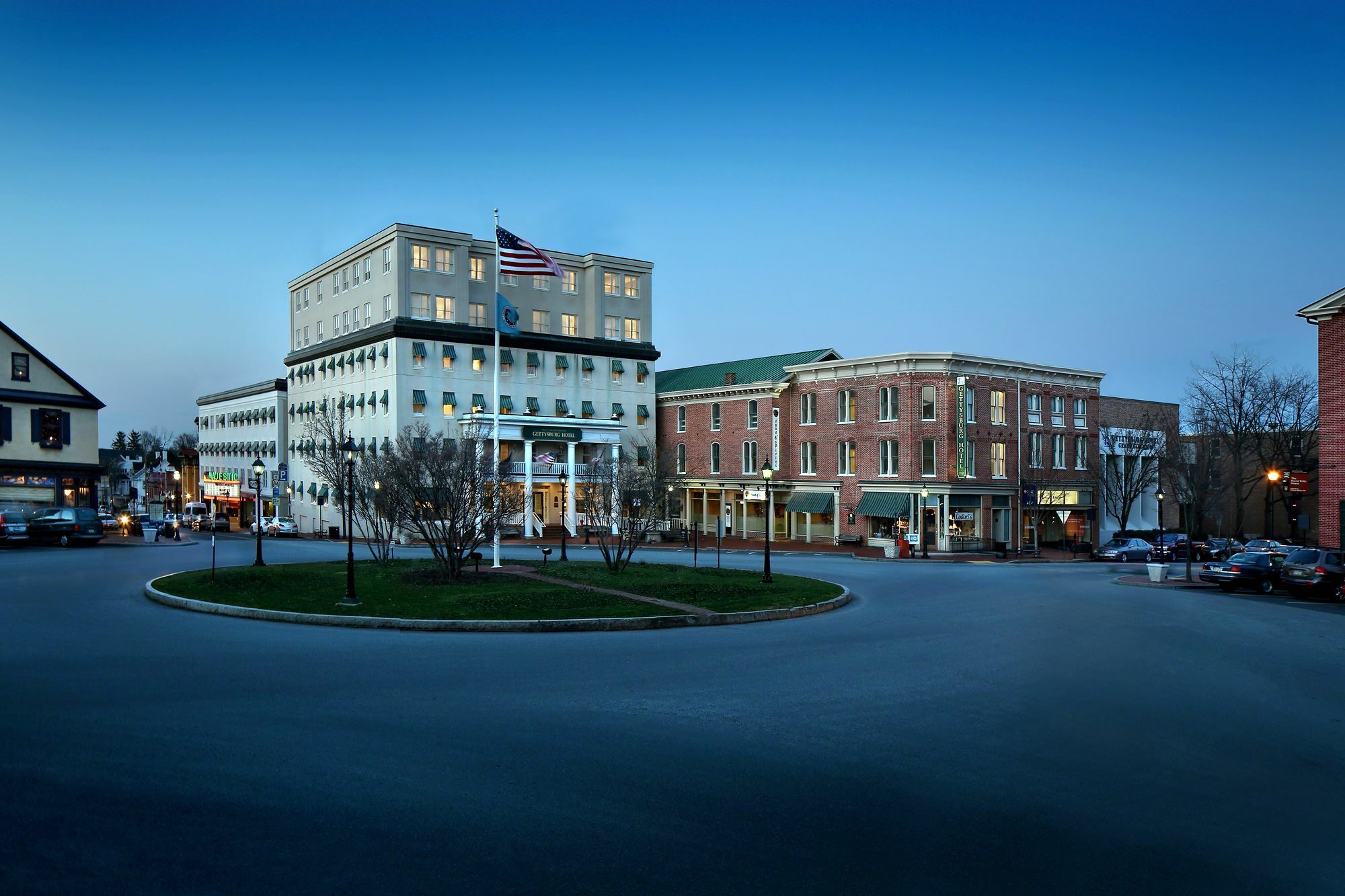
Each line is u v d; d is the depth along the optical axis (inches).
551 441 2448.3
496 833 297.4
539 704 471.8
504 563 1326.3
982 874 277.1
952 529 2139.5
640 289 2810.0
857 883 267.9
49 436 2036.2
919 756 397.7
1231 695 532.1
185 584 918.4
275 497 3024.1
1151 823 324.2
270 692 479.2
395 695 482.3
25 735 386.6
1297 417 2229.3
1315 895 267.1
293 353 2942.9
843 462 2320.4
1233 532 2613.2
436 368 2374.5
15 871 257.1
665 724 438.6
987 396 2220.7
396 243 2351.1
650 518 1633.9
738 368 2822.3
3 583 969.5
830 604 942.4
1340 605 1106.7
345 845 283.6
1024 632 765.3
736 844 295.1
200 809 309.7
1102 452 2556.6
